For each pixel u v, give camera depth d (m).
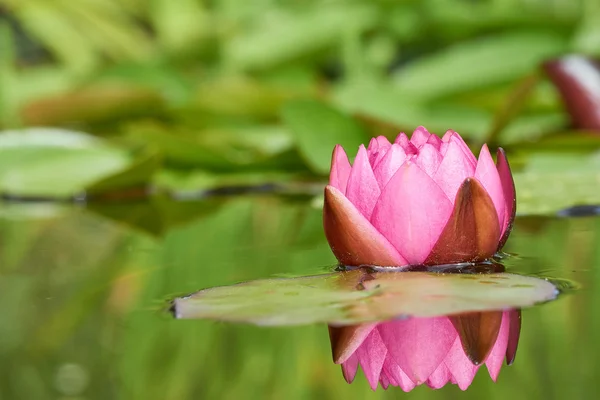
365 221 1.11
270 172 1.57
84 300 1.14
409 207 1.10
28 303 1.14
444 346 1.04
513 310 1.07
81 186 1.52
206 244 1.27
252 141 1.84
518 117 1.98
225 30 2.69
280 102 1.96
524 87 1.44
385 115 1.89
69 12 2.95
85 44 3.05
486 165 1.12
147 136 1.52
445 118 1.93
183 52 2.74
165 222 1.37
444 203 1.10
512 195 1.13
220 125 2.06
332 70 3.05
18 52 3.41
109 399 1.01
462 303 1.04
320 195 1.46
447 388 1.01
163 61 2.46
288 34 2.52
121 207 1.46
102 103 1.96
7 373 1.04
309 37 2.50
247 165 1.56
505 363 1.02
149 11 3.01
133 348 1.06
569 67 1.58
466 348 1.04
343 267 1.13
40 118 1.98
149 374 1.04
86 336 1.08
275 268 1.16
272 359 1.04
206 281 1.14
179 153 1.55
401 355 1.03
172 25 2.75
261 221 1.35
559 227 1.26
